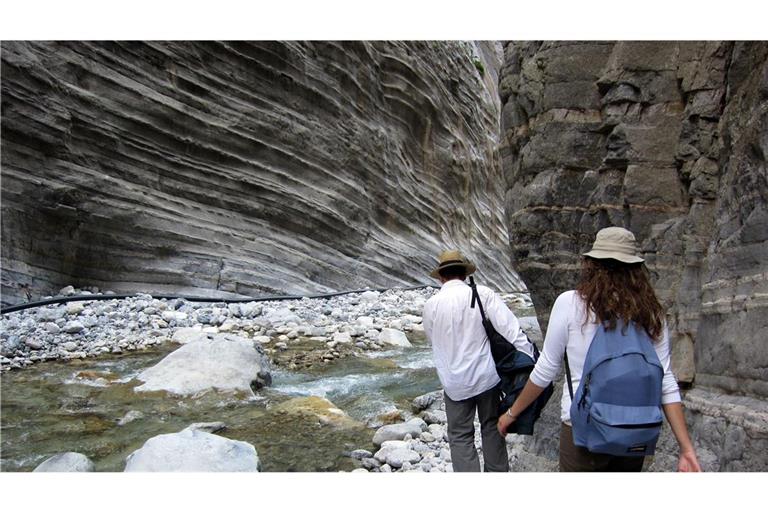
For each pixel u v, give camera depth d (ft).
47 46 29.94
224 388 17.66
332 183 47.26
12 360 21.15
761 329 7.79
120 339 25.02
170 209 35.19
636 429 5.96
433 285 57.31
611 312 6.42
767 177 7.94
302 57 45.01
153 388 17.54
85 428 14.52
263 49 41.70
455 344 9.35
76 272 30.89
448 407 9.62
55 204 29.40
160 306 30.55
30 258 28.60
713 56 9.91
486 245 77.71
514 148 13.21
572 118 11.58
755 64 8.82
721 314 8.63
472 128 77.41
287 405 16.34
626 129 10.76
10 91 27.99
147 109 34.55
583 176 11.50
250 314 31.65
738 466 7.59
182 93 36.70
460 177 70.74
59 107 30.04
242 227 39.32
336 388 19.24
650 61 10.73
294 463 12.36
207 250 36.50
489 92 85.87
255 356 19.24
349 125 50.06
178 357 18.80
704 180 9.86
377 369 22.21
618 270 6.70
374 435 13.93
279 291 39.34
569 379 6.73
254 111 40.96
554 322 6.86
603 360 6.23
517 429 8.13
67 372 20.01
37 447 13.23
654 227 10.56
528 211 12.04
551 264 11.87
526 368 9.27
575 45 11.52
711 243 9.37
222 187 38.58
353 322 32.27
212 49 38.81
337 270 45.44
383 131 55.11
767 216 7.95
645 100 10.74
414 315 35.40
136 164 34.06
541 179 11.87
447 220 67.31
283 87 43.75
